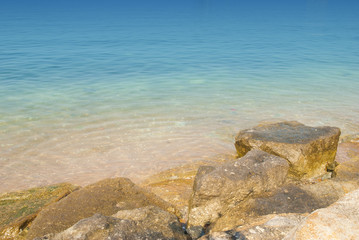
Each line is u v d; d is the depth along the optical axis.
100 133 10.66
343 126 11.37
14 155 9.13
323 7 103.88
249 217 5.14
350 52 27.66
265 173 5.91
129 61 23.66
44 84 16.78
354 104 13.80
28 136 10.30
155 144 9.97
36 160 8.91
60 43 31.98
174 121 11.81
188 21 58.75
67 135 10.45
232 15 73.31
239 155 8.57
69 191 6.91
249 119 12.09
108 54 26.52
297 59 24.70
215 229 5.16
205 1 142.50
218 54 27.03
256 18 66.00
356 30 45.03
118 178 6.60
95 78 18.36
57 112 12.46
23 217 5.77
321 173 7.92
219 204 5.54
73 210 5.54
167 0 150.50
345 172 7.09
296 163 7.41
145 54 26.77
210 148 9.77
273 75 19.31
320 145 7.67
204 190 5.45
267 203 5.48
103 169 8.52
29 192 7.05
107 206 5.68
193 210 5.58
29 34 38.22
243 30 45.47
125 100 14.19
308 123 11.65
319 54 26.81
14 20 55.97
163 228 4.37
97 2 131.50
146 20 60.28
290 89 16.19
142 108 13.13
